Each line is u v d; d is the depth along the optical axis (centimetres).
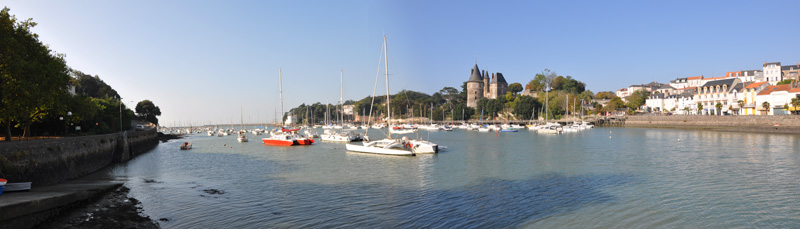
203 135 14875
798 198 2850
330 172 4188
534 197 2948
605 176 3825
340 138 8625
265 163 5041
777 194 2975
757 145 6819
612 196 2961
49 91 3972
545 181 3588
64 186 3103
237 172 4291
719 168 4228
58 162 3575
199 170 4503
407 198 2934
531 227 2256
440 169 4362
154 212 2567
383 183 3538
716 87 15275
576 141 8488
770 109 12694
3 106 3709
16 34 3803
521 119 19112
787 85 12706
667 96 17988
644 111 18550
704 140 8112
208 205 2745
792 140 7825
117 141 5550
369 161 5084
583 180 3622
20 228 2141
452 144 7919
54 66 4188
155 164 5159
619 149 6494
